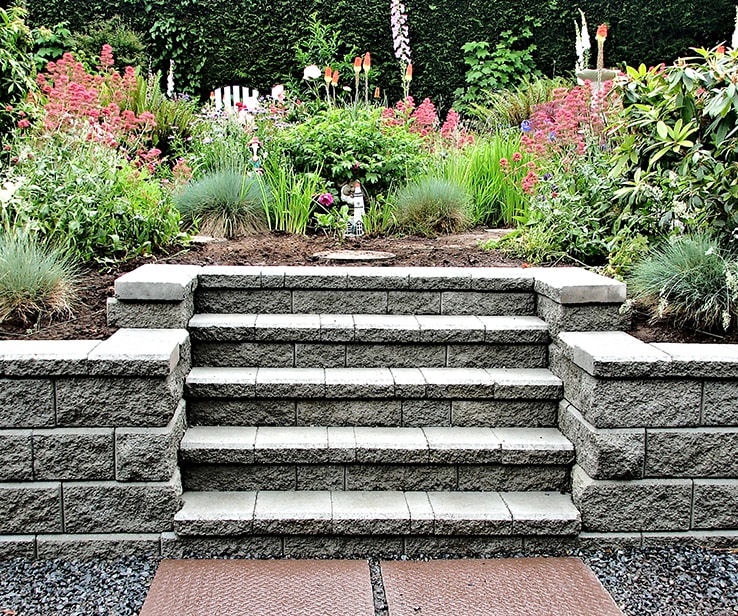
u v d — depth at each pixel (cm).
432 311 362
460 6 1059
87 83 575
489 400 320
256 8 1025
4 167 458
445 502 291
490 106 991
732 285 309
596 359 273
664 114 379
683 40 1032
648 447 279
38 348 274
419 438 305
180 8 1018
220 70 1038
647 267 352
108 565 268
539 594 250
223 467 296
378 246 469
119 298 319
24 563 268
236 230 497
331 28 1041
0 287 321
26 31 512
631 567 269
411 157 585
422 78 1069
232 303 357
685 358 273
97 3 1013
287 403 316
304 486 299
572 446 300
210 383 310
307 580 259
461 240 497
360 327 335
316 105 751
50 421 268
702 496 281
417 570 268
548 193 452
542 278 349
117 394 269
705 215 364
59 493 270
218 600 244
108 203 406
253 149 569
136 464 271
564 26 1062
